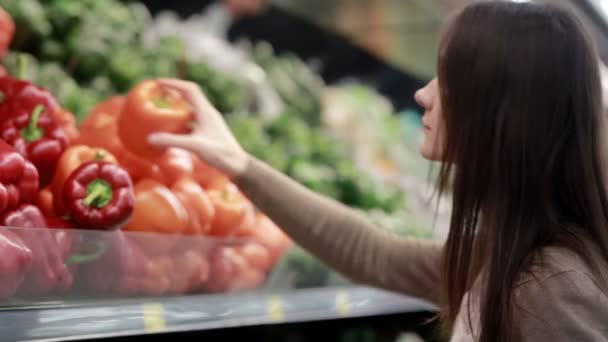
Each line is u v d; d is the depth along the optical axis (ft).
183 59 6.77
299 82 8.58
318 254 4.46
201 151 3.91
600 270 2.90
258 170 4.18
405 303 5.39
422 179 9.06
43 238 2.84
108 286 3.14
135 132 3.79
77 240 3.00
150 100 3.84
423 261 4.58
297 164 6.75
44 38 5.64
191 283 3.58
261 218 4.52
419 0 7.62
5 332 2.72
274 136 7.25
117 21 6.30
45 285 2.88
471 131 3.14
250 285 4.01
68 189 3.17
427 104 3.73
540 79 3.04
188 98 4.05
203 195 3.90
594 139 3.12
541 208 3.03
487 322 2.99
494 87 3.07
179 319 3.49
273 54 9.48
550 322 2.79
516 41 3.07
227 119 6.76
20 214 3.05
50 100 3.70
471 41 3.13
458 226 3.25
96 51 5.93
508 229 3.03
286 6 8.75
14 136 3.47
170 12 8.36
